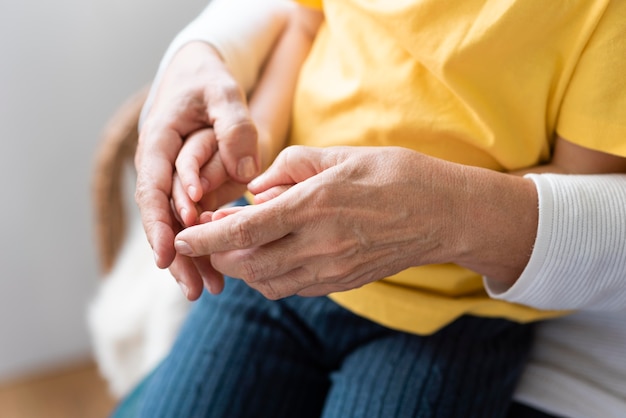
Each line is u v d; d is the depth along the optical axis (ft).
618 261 1.69
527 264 1.71
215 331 2.10
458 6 1.75
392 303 1.94
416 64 1.83
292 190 1.63
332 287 1.74
